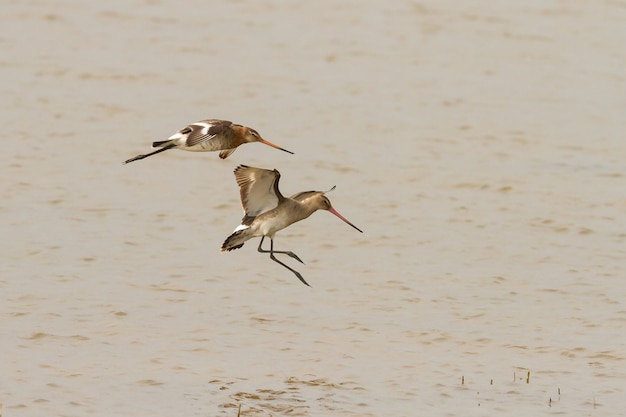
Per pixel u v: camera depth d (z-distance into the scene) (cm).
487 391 1547
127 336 1714
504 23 4191
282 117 3095
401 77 3541
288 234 2252
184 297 1900
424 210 2434
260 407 1459
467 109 3241
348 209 2423
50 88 3219
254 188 1389
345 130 3005
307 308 1880
